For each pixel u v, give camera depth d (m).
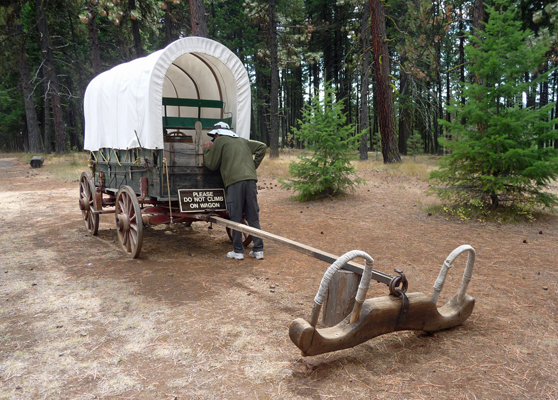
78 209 10.04
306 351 2.80
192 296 4.40
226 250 6.47
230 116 6.71
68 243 6.82
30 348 3.24
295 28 27.12
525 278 4.91
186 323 3.71
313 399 2.55
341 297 3.44
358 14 23.97
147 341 3.36
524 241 6.45
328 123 10.47
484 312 3.96
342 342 2.94
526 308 4.03
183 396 2.60
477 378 2.79
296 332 2.76
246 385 2.72
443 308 3.61
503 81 8.05
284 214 9.30
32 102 26.53
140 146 5.72
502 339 3.38
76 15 26.58
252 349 3.22
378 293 4.46
